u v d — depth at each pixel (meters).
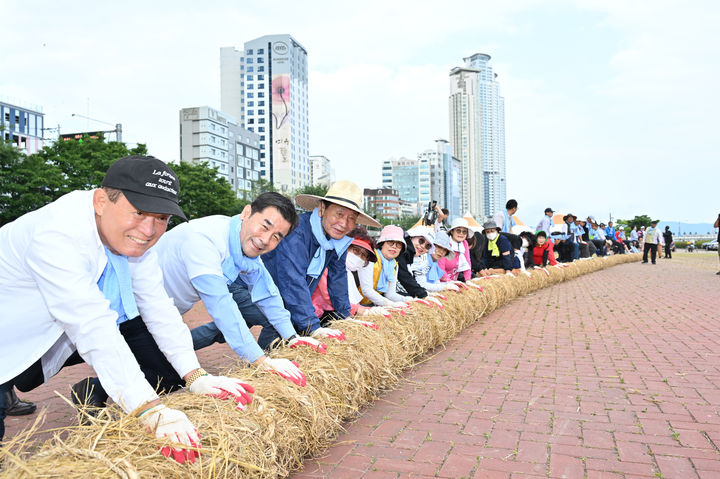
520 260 11.04
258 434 2.39
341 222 4.11
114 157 28.45
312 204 4.37
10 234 2.18
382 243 5.48
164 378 3.10
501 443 3.06
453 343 5.92
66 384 4.52
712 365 4.77
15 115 76.81
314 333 3.77
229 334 3.07
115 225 2.17
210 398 2.45
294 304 3.95
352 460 2.85
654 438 3.09
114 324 2.19
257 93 155.50
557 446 3.00
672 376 4.43
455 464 2.78
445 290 6.72
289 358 3.23
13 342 2.21
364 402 3.68
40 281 2.08
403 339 4.55
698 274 16.02
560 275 13.27
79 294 2.09
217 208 39.91
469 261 8.57
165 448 2.01
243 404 2.48
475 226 11.75
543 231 13.59
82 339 2.12
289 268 3.95
